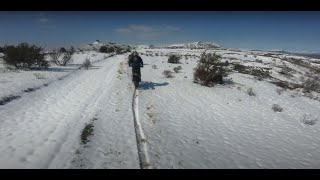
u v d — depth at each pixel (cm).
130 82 1791
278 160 777
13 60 2248
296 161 779
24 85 1483
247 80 2217
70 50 3180
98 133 863
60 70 2338
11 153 689
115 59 3969
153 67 2762
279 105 1461
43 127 882
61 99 1271
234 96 1569
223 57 4991
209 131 970
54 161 666
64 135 823
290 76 3300
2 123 896
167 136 880
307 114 1334
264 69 3478
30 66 2405
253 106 1383
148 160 704
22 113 1020
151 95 1439
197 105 1306
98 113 1071
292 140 950
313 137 1000
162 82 1825
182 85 1755
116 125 947
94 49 7069
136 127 952
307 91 2114
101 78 1934
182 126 994
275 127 1080
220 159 753
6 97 1182
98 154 720
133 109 1163
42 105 1150
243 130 1012
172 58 3478
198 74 1852
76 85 1641
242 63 4000
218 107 1305
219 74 1880
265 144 892
